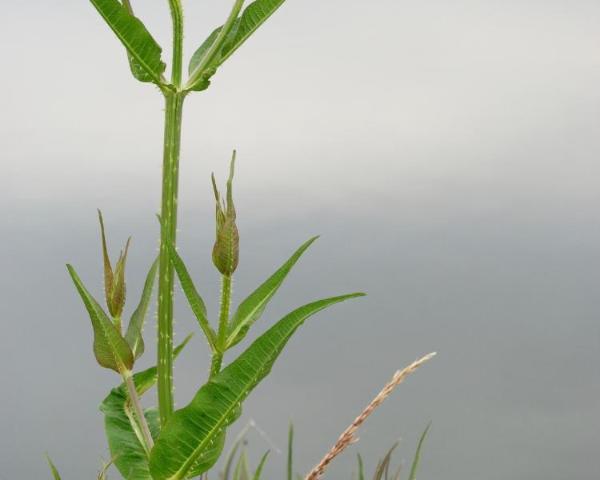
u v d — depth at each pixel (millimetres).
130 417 681
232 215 608
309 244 611
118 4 579
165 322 607
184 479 588
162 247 607
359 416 548
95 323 616
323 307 564
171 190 607
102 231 623
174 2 591
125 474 652
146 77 603
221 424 577
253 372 570
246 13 622
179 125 612
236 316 622
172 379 610
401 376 548
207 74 611
